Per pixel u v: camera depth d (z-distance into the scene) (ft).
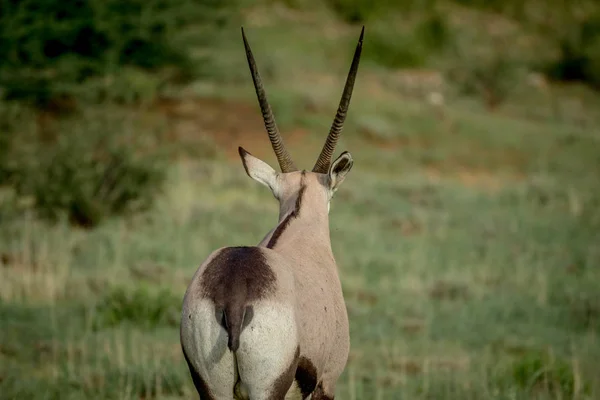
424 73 306.14
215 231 143.74
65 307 103.04
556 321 110.83
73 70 201.16
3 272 112.16
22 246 125.08
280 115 233.76
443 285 123.44
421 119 253.03
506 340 102.27
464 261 139.13
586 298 116.98
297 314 49.80
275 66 271.08
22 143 152.46
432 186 193.67
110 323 98.78
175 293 110.01
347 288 121.19
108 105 188.75
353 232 152.46
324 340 52.90
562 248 148.05
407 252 142.72
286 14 336.70
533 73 334.24
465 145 241.76
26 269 115.96
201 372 49.11
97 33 207.82
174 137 204.33
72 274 116.06
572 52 341.62
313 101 246.88
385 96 274.77
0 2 199.82
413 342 100.63
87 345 91.56
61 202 143.13
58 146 151.12
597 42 355.36
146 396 80.02
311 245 57.11
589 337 103.50
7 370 83.41
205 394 49.55
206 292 48.62
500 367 88.63
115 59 209.97
